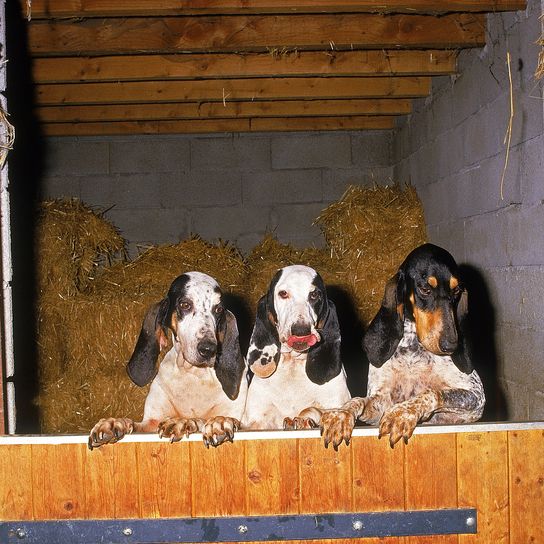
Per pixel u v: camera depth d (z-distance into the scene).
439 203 6.00
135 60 5.46
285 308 3.26
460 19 4.86
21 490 2.95
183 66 5.46
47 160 7.53
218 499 2.95
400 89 6.17
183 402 3.37
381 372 3.45
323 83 6.11
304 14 4.82
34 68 5.45
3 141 3.04
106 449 2.94
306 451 2.95
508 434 2.98
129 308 5.82
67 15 4.20
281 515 2.95
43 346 5.79
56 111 6.67
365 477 2.95
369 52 5.52
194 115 6.70
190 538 2.94
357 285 6.27
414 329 3.40
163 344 3.42
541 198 3.97
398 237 6.35
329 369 3.38
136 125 7.29
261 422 3.37
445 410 3.23
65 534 2.94
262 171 7.63
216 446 2.94
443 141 5.87
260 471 2.95
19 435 2.96
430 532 2.96
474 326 5.20
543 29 3.73
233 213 7.66
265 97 6.08
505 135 4.52
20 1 4.13
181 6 4.15
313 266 6.41
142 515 2.95
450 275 3.20
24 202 6.18
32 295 5.85
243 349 5.00
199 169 7.63
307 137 7.64
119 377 5.81
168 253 6.39
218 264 6.31
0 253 3.04
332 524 2.95
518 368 4.37
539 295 4.04
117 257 7.39
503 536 2.98
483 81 4.91
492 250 4.79
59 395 5.75
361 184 7.65
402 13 4.79
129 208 7.61
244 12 4.24
